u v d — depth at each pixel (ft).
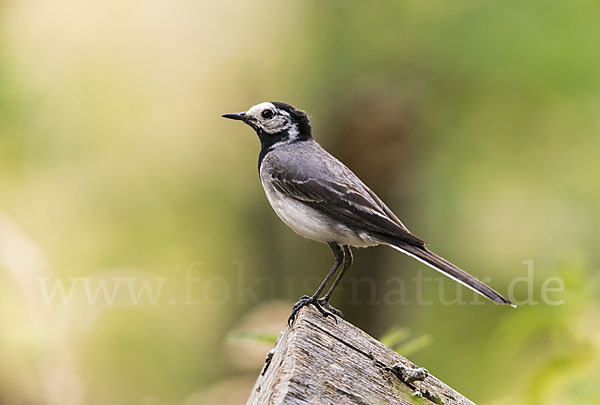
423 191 46.16
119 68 51.67
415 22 45.96
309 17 48.14
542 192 49.21
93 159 54.19
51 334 40.78
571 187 49.08
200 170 55.42
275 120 30.37
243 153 54.60
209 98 51.98
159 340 52.54
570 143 48.08
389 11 45.98
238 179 55.57
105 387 47.70
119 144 53.78
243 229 56.75
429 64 45.98
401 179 43.65
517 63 45.09
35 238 54.03
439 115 46.73
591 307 26.50
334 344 18.24
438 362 48.96
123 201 56.44
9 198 53.72
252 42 49.34
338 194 26.91
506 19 44.98
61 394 40.50
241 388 41.11
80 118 52.19
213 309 56.59
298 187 27.66
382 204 27.37
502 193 49.34
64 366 40.83
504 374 44.75
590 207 49.24
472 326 49.88
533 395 26.45
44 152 52.29
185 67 51.16
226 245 57.52
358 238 26.50
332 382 16.79
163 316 54.34
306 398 16.16
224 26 49.98
